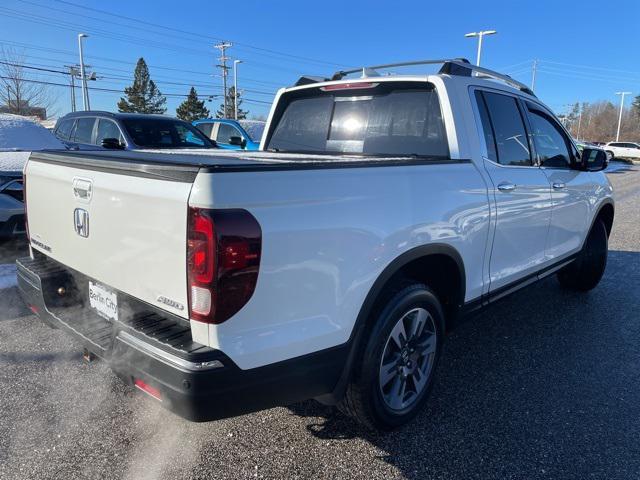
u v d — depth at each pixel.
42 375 3.37
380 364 2.63
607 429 2.93
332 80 4.13
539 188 3.86
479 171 3.27
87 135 9.33
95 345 2.38
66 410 2.98
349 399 2.65
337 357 2.36
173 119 9.49
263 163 2.19
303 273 2.16
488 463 2.61
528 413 3.09
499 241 3.46
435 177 2.87
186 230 1.95
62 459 2.55
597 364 3.79
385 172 2.55
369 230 2.41
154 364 2.05
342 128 3.94
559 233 4.35
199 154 3.20
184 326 2.13
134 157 2.56
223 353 1.97
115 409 3.01
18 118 7.57
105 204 2.35
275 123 4.46
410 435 2.85
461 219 3.01
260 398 2.14
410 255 2.65
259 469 2.53
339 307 2.32
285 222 2.07
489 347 4.09
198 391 1.96
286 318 2.13
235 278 1.94
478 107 3.48
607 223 5.52
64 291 2.90
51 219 2.86
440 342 3.07
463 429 2.91
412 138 3.49
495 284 3.52
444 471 2.55
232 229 1.91
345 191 2.31
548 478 2.51
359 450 2.70
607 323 4.66
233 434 2.81
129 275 2.27
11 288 4.94
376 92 3.72
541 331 4.44
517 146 3.80
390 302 2.66
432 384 3.07
